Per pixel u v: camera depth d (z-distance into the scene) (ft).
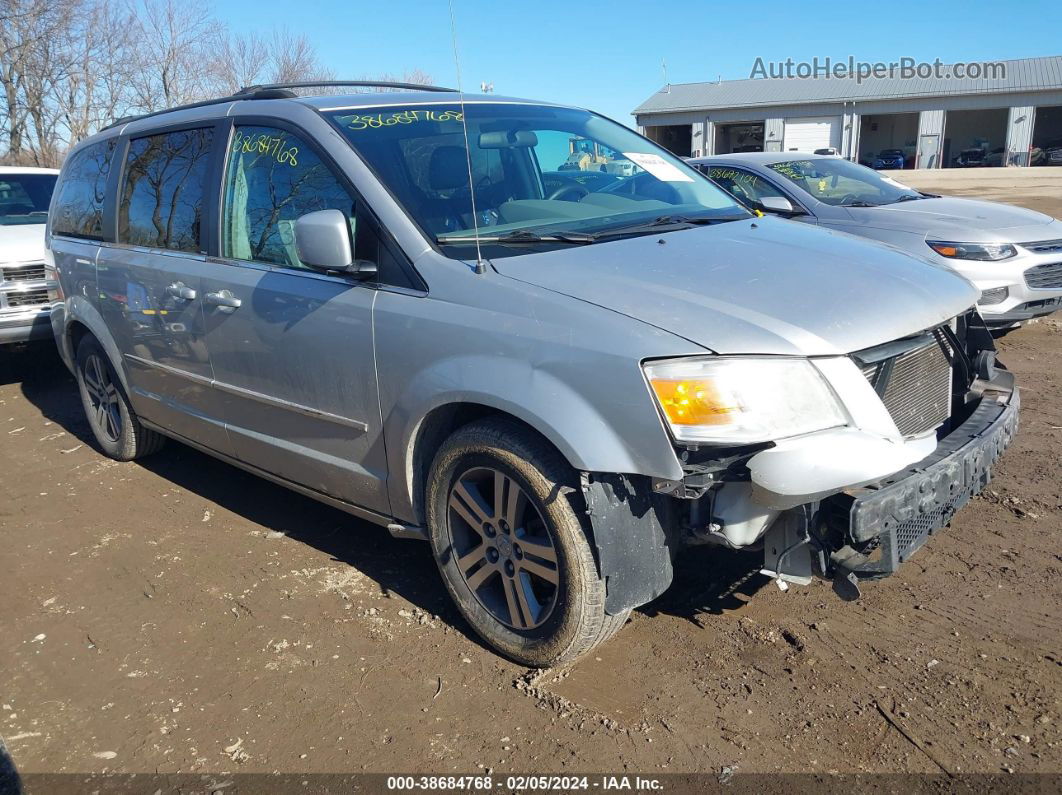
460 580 10.26
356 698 9.45
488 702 9.25
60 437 19.44
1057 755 8.02
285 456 12.09
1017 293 21.18
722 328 8.20
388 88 13.89
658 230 10.94
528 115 13.07
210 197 12.80
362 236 10.41
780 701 8.96
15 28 69.31
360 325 10.27
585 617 8.98
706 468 8.02
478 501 9.78
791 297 8.83
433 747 8.63
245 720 9.20
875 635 10.00
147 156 14.66
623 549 8.57
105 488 16.08
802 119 148.66
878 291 9.27
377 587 11.83
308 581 12.09
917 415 9.34
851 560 8.35
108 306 15.25
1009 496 13.39
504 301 9.09
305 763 8.50
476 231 9.98
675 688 9.27
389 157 10.89
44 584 12.48
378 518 11.18
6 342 22.70
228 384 12.63
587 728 8.74
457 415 10.04
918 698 8.89
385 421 10.26
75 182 17.33
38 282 22.91
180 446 18.25
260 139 12.16
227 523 14.23
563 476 8.83
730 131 160.04
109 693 9.82
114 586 12.30
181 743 8.91
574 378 8.42
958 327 10.62
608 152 13.35
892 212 23.22
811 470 7.77
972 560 11.53
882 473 7.97
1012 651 9.56
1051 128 150.51
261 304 11.60
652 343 8.11
